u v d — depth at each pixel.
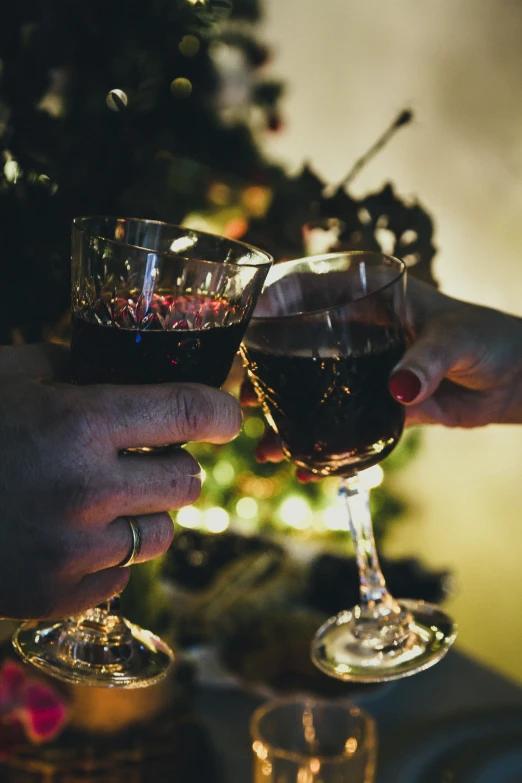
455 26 2.06
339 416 0.47
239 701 0.69
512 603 1.75
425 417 0.61
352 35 2.08
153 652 0.47
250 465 1.04
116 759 0.58
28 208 0.57
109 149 0.59
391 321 0.47
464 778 0.61
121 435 0.41
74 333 0.44
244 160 0.74
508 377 0.56
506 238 2.12
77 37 0.59
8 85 0.57
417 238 0.60
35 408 0.41
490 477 2.08
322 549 0.88
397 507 1.40
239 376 0.59
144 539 0.44
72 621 0.48
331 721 0.54
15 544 0.42
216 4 0.65
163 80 0.64
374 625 0.51
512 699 0.70
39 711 0.58
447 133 2.10
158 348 0.42
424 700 0.69
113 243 0.41
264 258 0.44
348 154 2.13
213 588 0.76
